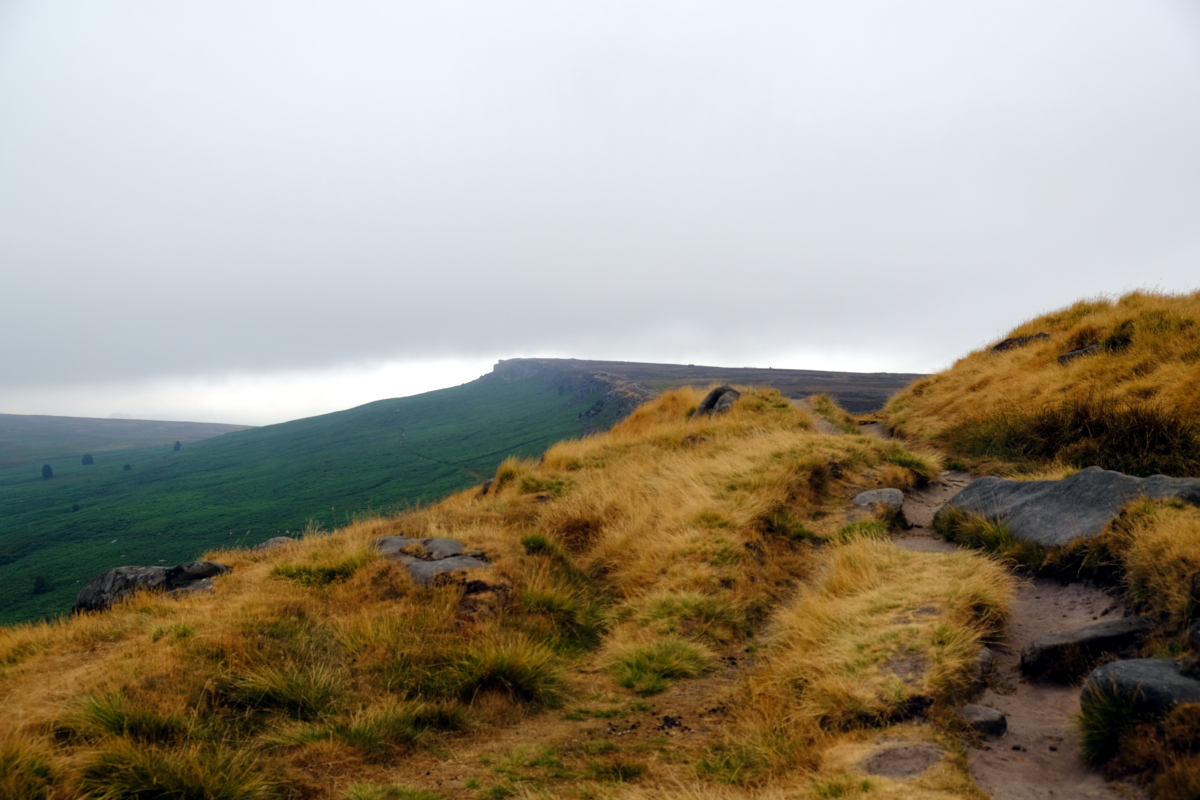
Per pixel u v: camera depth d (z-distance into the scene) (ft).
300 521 262.26
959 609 20.99
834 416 69.00
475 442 367.25
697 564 30.81
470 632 24.54
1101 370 46.52
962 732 15.89
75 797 14.40
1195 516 20.56
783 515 35.42
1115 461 35.06
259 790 15.43
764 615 28.25
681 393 80.02
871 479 40.81
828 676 19.25
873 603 22.80
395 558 29.78
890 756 14.92
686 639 25.90
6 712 17.69
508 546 32.35
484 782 16.71
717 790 15.43
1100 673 14.83
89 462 579.07
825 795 13.78
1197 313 48.16
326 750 17.58
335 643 23.39
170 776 15.11
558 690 22.77
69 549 267.59
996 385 56.70
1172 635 17.10
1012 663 19.49
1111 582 21.75
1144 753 12.96
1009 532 27.43
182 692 18.83
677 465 45.32
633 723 20.42
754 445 46.55
